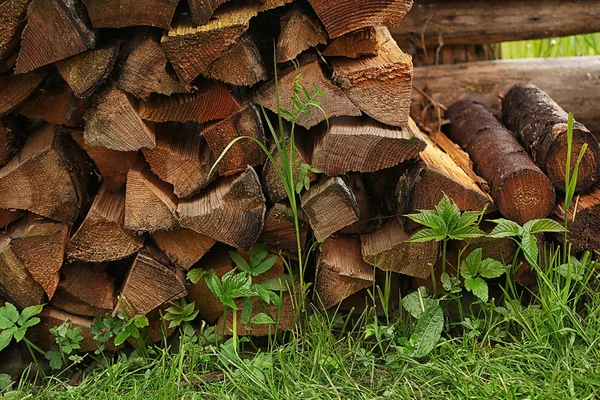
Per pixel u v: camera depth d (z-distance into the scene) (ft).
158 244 8.48
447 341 8.02
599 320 8.12
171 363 8.23
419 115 11.27
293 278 8.75
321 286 8.54
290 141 8.16
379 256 8.41
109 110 7.67
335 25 7.47
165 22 7.29
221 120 7.90
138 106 7.81
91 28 7.35
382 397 7.41
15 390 8.37
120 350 8.91
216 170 8.13
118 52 7.52
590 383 7.27
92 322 8.84
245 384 7.77
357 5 7.39
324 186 8.05
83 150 8.42
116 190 8.64
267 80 7.93
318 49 7.88
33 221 8.42
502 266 8.38
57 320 8.70
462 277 8.85
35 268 8.29
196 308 8.92
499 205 8.43
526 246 7.79
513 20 11.64
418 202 8.25
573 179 8.18
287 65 7.89
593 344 7.79
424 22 11.60
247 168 8.09
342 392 7.64
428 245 8.32
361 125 7.95
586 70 11.46
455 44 11.78
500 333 8.38
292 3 7.74
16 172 8.06
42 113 8.11
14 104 7.89
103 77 7.49
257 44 7.86
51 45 7.33
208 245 8.48
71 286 8.57
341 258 8.57
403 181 8.27
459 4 11.57
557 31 11.76
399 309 8.86
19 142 8.43
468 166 9.34
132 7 7.21
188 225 8.12
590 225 8.54
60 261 8.29
